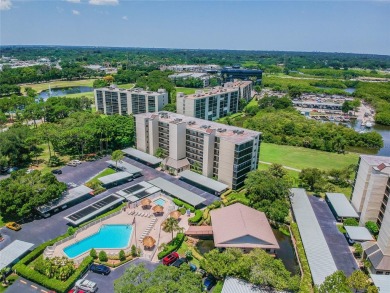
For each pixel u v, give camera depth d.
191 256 79.06
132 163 140.88
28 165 134.38
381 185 88.12
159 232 90.38
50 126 154.88
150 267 75.25
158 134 142.62
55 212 98.56
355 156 164.00
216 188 111.94
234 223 86.12
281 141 183.62
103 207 99.50
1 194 91.38
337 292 57.94
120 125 155.62
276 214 91.25
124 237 87.88
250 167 120.75
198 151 127.81
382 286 66.69
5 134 133.88
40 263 71.25
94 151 151.75
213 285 70.06
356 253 82.00
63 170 129.88
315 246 82.00
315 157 160.50
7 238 84.56
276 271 66.19
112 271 73.62
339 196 108.69
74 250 81.12
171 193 109.75
